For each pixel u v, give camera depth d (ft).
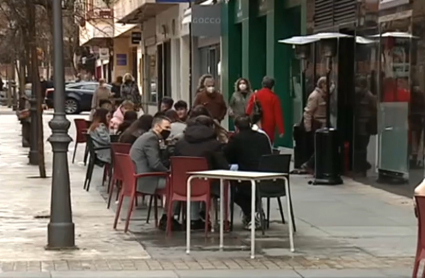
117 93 125.59
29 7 61.31
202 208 44.32
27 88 124.16
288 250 38.50
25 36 64.69
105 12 108.58
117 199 53.67
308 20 74.64
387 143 58.70
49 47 103.14
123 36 181.88
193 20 96.89
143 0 123.13
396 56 57.21
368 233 42.83
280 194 41.96
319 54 69.05
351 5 65.05
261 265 35.17
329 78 65.62
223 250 38.45
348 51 66.44
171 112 53.57
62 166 38.58
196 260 36.19
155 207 44.78
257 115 63.57
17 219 47.83
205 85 66.69
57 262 35.47
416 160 54.13
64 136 38.42
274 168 41.34
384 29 58.95
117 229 44.19
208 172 38.60
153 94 154.92
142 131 52.95
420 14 53.42
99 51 177.58
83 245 39.52
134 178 42.93
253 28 92.17
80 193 59.41
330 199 55.01
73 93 184.75
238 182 43.21
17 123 155.02
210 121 43.75
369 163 61.67
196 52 120.26
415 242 40.32
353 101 65.16
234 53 98.63
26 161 84.94
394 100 57.67
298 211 50.14
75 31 95.25
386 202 53.72
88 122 82.23
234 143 43.70
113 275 32.96
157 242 40.47
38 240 40.93
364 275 33.27
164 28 135.95
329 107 64.23
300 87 81.05
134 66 189.37
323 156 62.18
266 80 66.08
